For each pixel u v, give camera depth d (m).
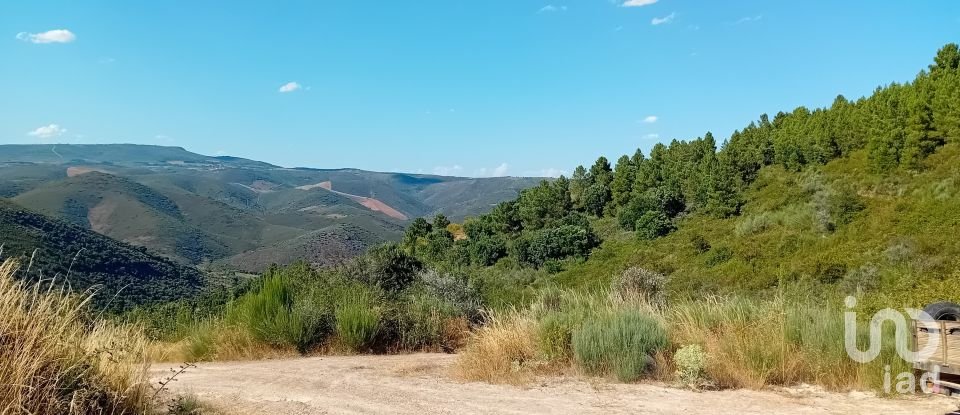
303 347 10.78
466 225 62.72
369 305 11.84
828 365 7.06
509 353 8.27
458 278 16.30
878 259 26.05
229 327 10.99
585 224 55.50
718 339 7.85
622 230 53.12
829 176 45.84
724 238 41.75
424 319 12.20
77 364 4.26
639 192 57.72
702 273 34.66
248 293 12.60
